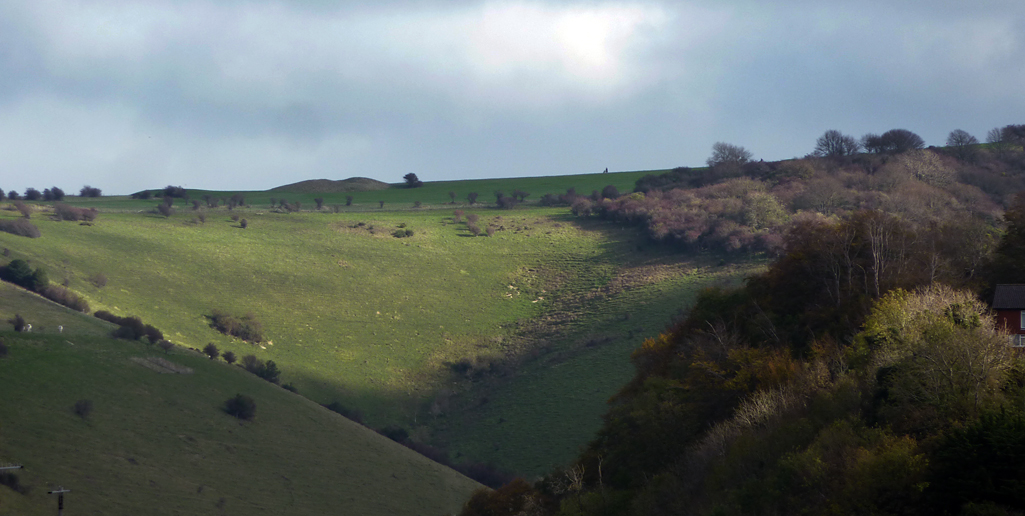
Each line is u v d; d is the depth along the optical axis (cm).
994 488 1953
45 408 5419
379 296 11350
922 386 2591
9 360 5816
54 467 4734
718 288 4809
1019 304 2888
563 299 11300
